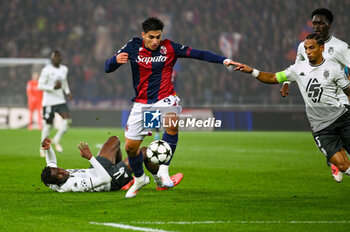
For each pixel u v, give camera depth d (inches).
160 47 872.3
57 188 941.8
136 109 881.5
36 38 4094.5
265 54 3880.4
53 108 1727.4
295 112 3036.4
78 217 738.2
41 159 1588.3
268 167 1412.4
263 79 885.8
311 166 1432.1
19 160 1556.3
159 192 971.3
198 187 1051.3
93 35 4121.6
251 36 3961.6
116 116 3186.5
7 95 3479.3
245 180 1163.3
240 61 3900.1
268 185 1085.1
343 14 3700.8
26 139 2378.2
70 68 3880.4
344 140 876.6
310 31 3880.4
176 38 4074.8
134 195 896.3
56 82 1713.8
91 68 3951.8
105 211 775.1
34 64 3668.8
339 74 851.4
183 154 1765.5
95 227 674.8
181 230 660.1
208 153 1797.5
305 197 924.0
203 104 3491.6
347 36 3661.4
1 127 3161.9
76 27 4156.0
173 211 781.9
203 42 4028.1
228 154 1761.8
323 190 1014.4
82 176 944.3
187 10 4170.8
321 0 3821.4
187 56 880.3
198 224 693.9
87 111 3191.4
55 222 705.0
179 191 989.8
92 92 3774.6
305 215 757.3
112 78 3804.1
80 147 913.5
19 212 772.0
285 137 2546.8
